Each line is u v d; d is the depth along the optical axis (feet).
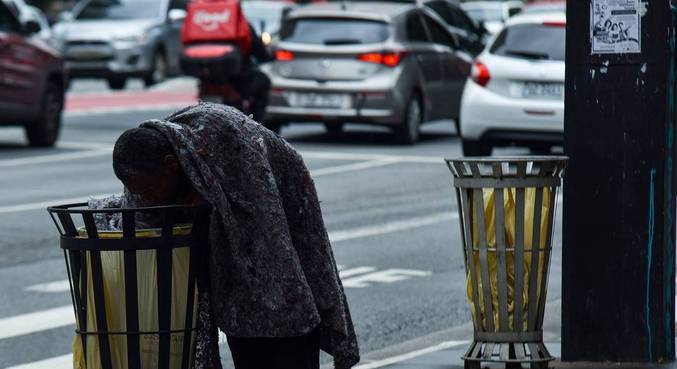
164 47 225.15
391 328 58.18
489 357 45.39
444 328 58.13
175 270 31.45
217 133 30.96
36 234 82.17
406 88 130.93
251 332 30.94
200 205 31.37
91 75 218.18
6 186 103.24
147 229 31.53
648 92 45.37
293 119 131.13
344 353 32.76
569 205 46.44
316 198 32.58
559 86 110.01
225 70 124.47
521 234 44.42
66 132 149.28
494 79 111.96
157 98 203.82
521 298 44.88
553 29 112.27
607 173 45.98
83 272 31.53
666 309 46.57
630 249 46.11
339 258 74.13
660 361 46.47
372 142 136.56
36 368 52.26
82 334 31.78
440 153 125.49
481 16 238.07
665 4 45.01
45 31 225.35
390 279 68.74
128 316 31.27
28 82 129.70
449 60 142.20
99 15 223.51
